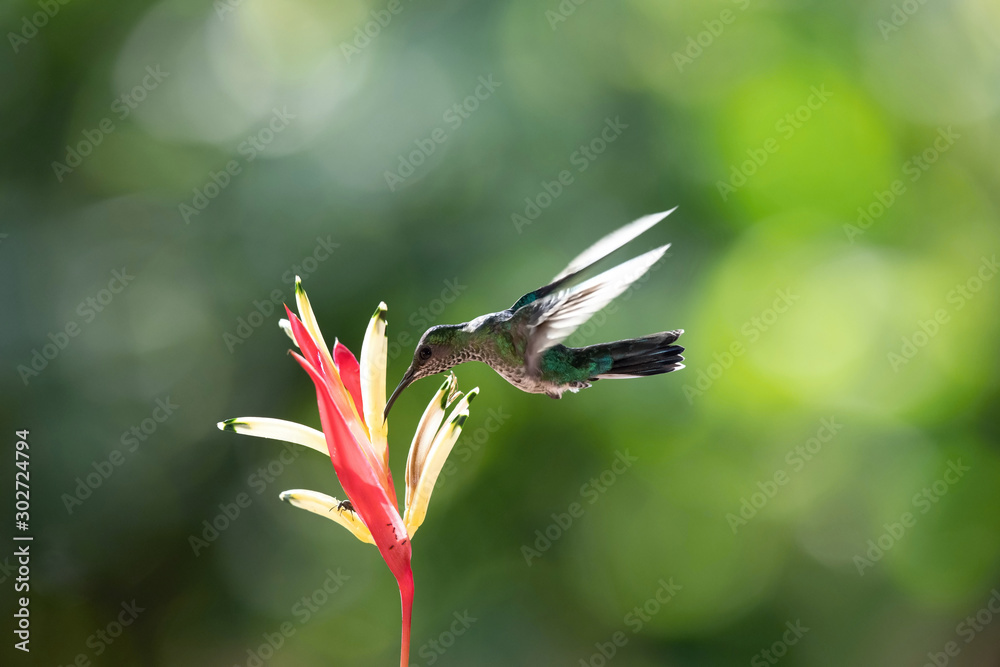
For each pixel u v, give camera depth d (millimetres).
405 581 3520
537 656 10930
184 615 10492
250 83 10141
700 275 10477
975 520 10938
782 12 11008
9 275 9539
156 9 10367
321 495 3682
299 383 10078
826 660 11586
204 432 10055
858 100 11008
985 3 11531
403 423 10031
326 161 9641
